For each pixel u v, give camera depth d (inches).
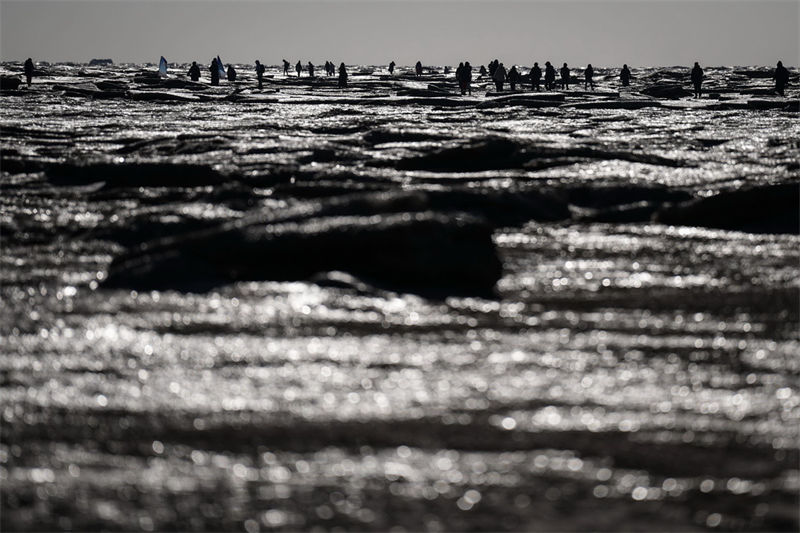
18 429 902.4
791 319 1323.8
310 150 2822.3
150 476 797.9
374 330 1258.6
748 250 1802.4
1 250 1779.0
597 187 2277.3
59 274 1584.6
